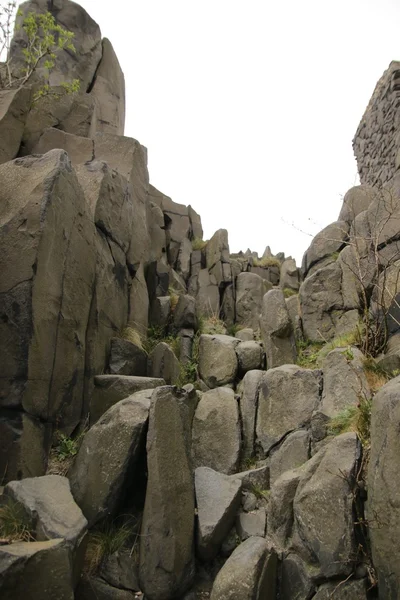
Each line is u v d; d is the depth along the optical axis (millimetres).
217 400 5988
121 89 11625
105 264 6531
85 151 8297
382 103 11266
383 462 3789
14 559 3320
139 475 4586
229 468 5477
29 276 4859
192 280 10906
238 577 3836
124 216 7324
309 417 5473
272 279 12078
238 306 10352
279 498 4441
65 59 10469
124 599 4008
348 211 9000
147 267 8516
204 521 4324
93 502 4355
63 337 5309
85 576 4066
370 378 5453
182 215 12070
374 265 7391
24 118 7746
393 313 6602
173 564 4031
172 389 4758
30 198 5156
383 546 3660
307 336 7664
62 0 10906
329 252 8664
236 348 7168
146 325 7902
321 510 4086
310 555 4094
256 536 4324
